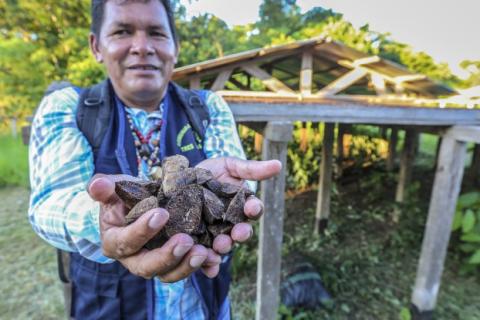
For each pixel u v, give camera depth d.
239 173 0.98
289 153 5.94
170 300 1.16
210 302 1.26
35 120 1.16
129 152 1.18
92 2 1.28
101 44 1.24
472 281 3.64
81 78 5.86
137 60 1.18
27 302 3.02
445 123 2.58
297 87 4.32
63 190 0.99
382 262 3.98
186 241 0.68
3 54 6.21
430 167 6.83
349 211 5.21
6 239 4.09
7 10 6.33
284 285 3.20
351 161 6.66
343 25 6.20
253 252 3.90
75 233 0.87
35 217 0.96
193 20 7.28
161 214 0.64
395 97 2.93
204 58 7.27
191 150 1.28
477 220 3.29
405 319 2.98
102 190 0.73
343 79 2.99
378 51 6.07
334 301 3.27
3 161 6.12
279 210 2.25
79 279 1.13
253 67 2.70
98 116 1.18
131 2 1.18
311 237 4.53
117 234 0.70
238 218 0.81
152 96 1.26
